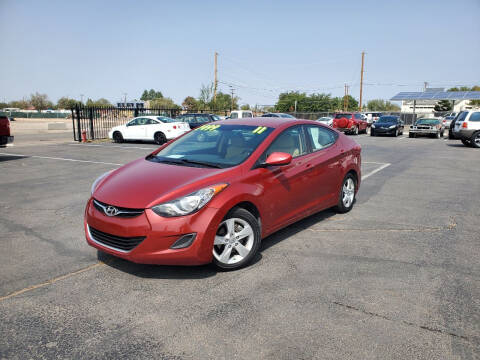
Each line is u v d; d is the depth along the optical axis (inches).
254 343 98.9
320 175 187.6
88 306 117.4
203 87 1702.8
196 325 107.1
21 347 97.7
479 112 649.6
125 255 129.6
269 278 135.9
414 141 802.8
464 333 103.3
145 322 108.7
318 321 108.7
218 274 138.9
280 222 163.9
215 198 132.6
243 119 193.3
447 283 132.5
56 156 502.0
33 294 125.0
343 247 165.9
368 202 247.6
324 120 1162.0
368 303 118.7
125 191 136.6
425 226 196.4
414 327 105.9
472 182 318.7
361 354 94.3
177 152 171.6
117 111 888.9
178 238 126.8
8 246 168.9
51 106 3887.8
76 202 250.5
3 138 435.5
